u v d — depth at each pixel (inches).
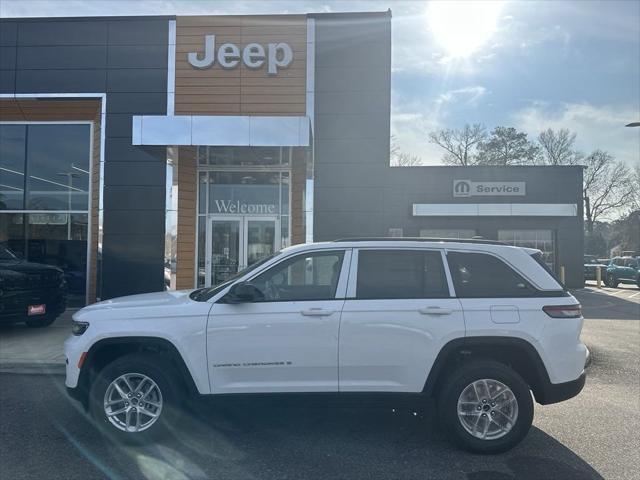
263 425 211.5
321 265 196.7
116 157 485.7
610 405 242.5
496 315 186.1
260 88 481.4
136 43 487.8
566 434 203.9
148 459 176.4
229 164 526.6
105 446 187.3
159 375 187.9
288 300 190.1
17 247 542.9
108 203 484.1
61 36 490.6
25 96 490.3
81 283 535.8
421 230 952.3
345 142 476.1
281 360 185.0
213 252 540.7
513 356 192.2
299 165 513.3
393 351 184.4
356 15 480.4
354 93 477.7
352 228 472.4
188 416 210.2
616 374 303.3
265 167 533.6
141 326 188.2
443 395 184.9
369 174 473.7
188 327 186.7
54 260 539.8
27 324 417.7
